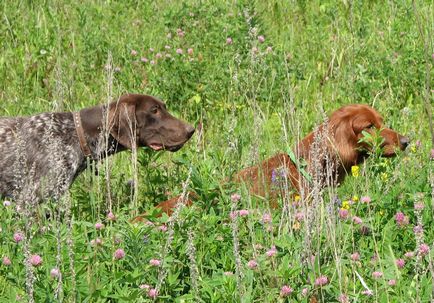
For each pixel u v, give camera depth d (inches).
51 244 261.1
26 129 365.1
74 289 236.5
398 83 464.8
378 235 280.4
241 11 492.1
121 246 264.2
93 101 457.4
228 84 449.1
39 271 248.5
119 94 447.8
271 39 524.4
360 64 488.1
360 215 297.1
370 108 351.9
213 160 318.7
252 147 330.0
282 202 300.4
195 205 281.3
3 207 327.9
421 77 457.7
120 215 293.9
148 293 240.5
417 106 443.8
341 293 236.4
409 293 241.4
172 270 260.5
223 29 491.8
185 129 375.6
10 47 514.0
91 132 367.2
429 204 290.2
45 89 471.8
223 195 283.0
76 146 366.9
